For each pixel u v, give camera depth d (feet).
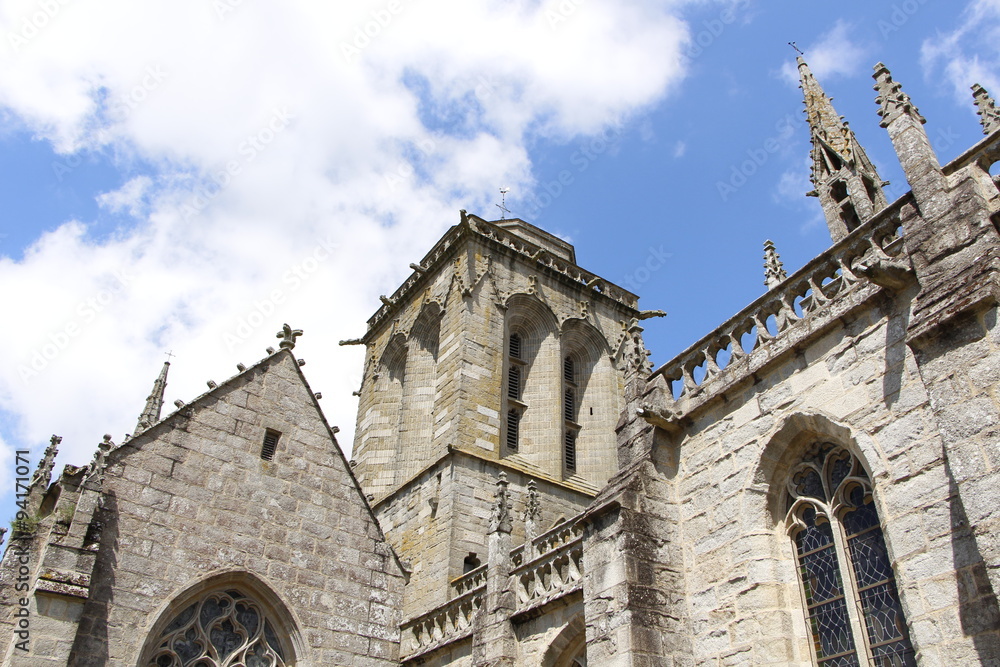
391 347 180.14
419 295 176.76
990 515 37.93
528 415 154.40
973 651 40.09
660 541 60.18
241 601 71.92
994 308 41.93
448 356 150.51
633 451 67.21
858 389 51.98
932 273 47.65
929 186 50.80
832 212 96.53
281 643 72.49
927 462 45.75
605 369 170.09
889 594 47.37
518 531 129.18
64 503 63.72
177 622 67.46
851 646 48.60
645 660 53.78
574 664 75.41
